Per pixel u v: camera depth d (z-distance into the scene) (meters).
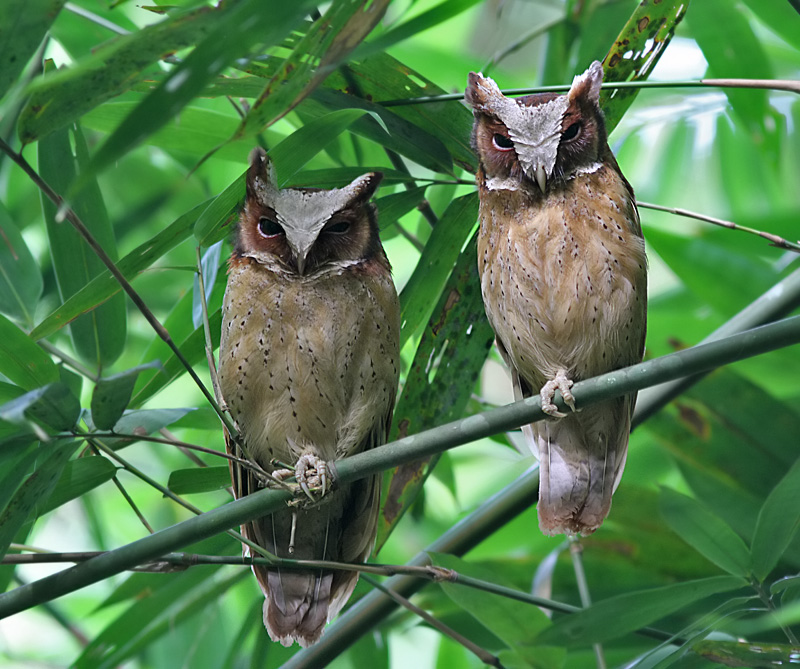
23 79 6.11
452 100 6.38
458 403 6.86
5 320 5.34
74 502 10.41
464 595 6.30
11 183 9.20
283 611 6.74
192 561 5.43
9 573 6.45
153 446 10.09
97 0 8.15
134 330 9.62
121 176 9.66
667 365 5.14
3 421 5.27
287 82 4.45
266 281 6.77
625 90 6.98
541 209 6.68
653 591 5.77
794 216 8.58
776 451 7.49
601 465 6.88
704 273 8.27
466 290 6.99
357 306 6.74
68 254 6.55
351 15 4.32
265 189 6.92
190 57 3.66
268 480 5.18
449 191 8.28
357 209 6.91
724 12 8.05
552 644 5.82
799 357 8.52
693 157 10.24
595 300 6.58
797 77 9.75
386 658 7.82
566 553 7.61
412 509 8.60
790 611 5.53
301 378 6.69
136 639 7.21
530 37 8.15
